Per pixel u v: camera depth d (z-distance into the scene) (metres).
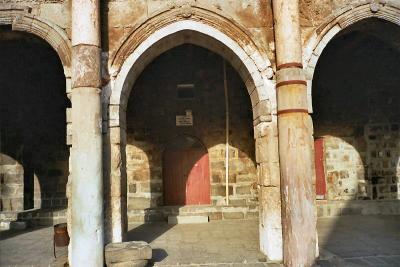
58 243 6.65
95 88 6.34
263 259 6.70
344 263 6.38
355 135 11.88
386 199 11.83
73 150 6.25
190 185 11.77
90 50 6.36
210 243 8.11
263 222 6.96
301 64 6.57
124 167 7.03
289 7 6.60
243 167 11.63
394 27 7.39
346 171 11.91
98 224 6.17
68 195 6.63
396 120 11.88
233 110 11.78
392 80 11.90
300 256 6.14
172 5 6.95
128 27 6.94
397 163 11.91
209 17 6.95
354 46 11.31
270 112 6.85
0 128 11.53
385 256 6.76
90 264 6.02
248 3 7.07
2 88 11.58
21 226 10.45
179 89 11.86
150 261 6.66
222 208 11.27
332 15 6.99
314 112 11.91
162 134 11.69
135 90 11.70
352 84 11.94
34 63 11.59
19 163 11.52
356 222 10.34
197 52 11.72
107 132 6.73
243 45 6.96
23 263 6.75
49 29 6.84
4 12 6.86
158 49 7.40
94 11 6.46
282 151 6.47
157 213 11.04
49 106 11.77
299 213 6.23
